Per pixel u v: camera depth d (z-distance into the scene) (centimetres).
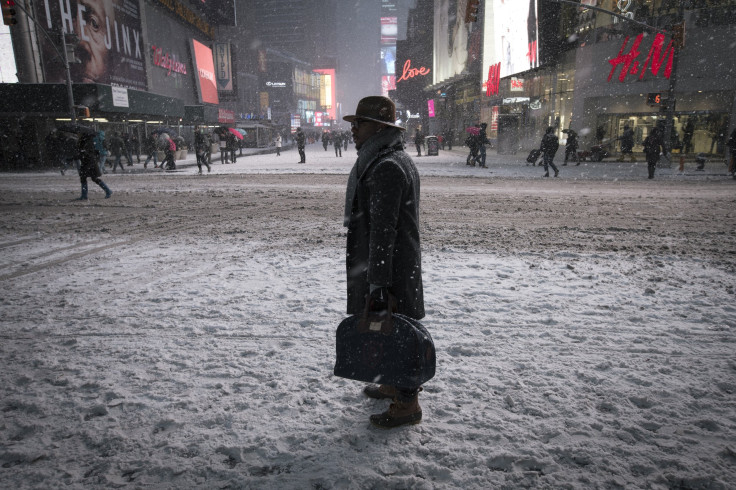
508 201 1065
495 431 237
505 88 3656
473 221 839
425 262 571
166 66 4300
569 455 218
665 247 638
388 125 209
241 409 258
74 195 1209
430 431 238
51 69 2788
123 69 3519
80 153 1086
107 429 240
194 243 684
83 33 3027
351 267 225
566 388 278
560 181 1503
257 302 430
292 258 596
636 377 289
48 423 245
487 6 4081
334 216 902
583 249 634
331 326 374
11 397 271
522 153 3347
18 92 2223
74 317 396
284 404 262
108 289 471
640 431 235
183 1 4866
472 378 292
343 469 210
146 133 3225
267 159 2934
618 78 2472
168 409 258
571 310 406
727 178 1589
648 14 2341
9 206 1020
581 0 2747
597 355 322
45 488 198
